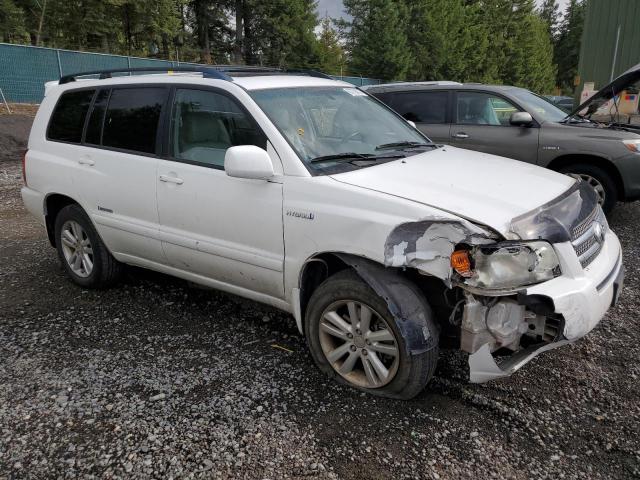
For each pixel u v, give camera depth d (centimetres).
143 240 406
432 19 3969
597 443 264
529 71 5631
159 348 367
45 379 329
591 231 296
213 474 248
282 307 344
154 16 3256
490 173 335
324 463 254
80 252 470
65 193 455
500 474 245
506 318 264
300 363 344
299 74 439
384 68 3694
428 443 266
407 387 286
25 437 275
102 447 267
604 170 646
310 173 313
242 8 4097
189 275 398
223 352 360
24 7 2986
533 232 264
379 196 285
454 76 4381
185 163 372
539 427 276
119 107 423
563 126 669
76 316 420
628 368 329
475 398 301
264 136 332
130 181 403
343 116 391
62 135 468
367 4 3694
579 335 266
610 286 288
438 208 272
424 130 758
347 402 300
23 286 486
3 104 1811
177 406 299
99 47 3167
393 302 276
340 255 296
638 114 738
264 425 282
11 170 1120
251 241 337
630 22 1828
